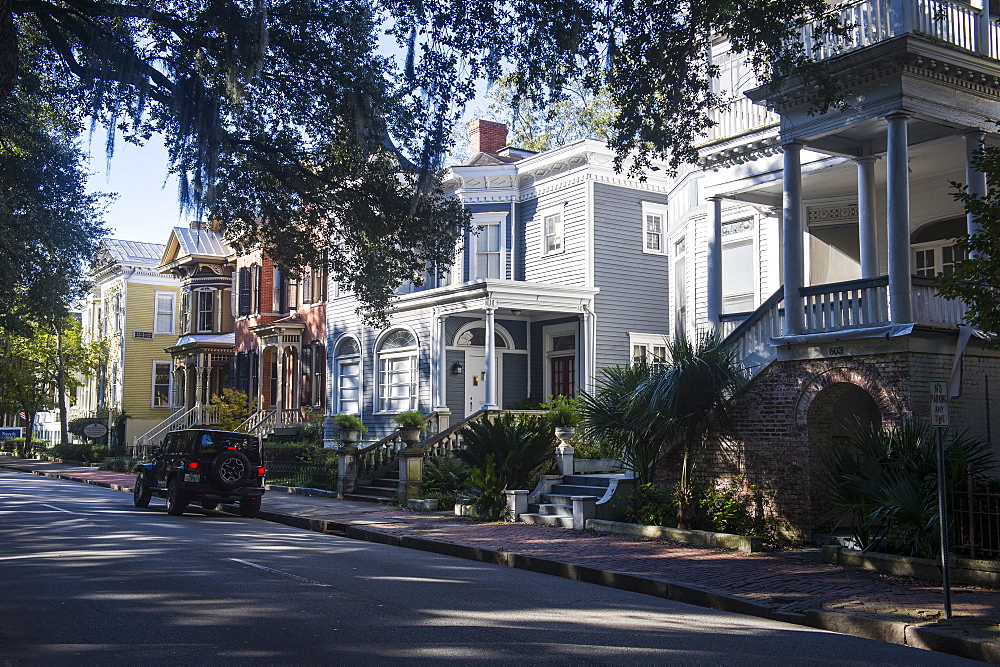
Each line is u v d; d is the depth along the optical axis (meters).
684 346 15.37
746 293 20.27
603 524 16.09
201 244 44.78
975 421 14.10
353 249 18.45
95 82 13.88
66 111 18.41
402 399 29.34
